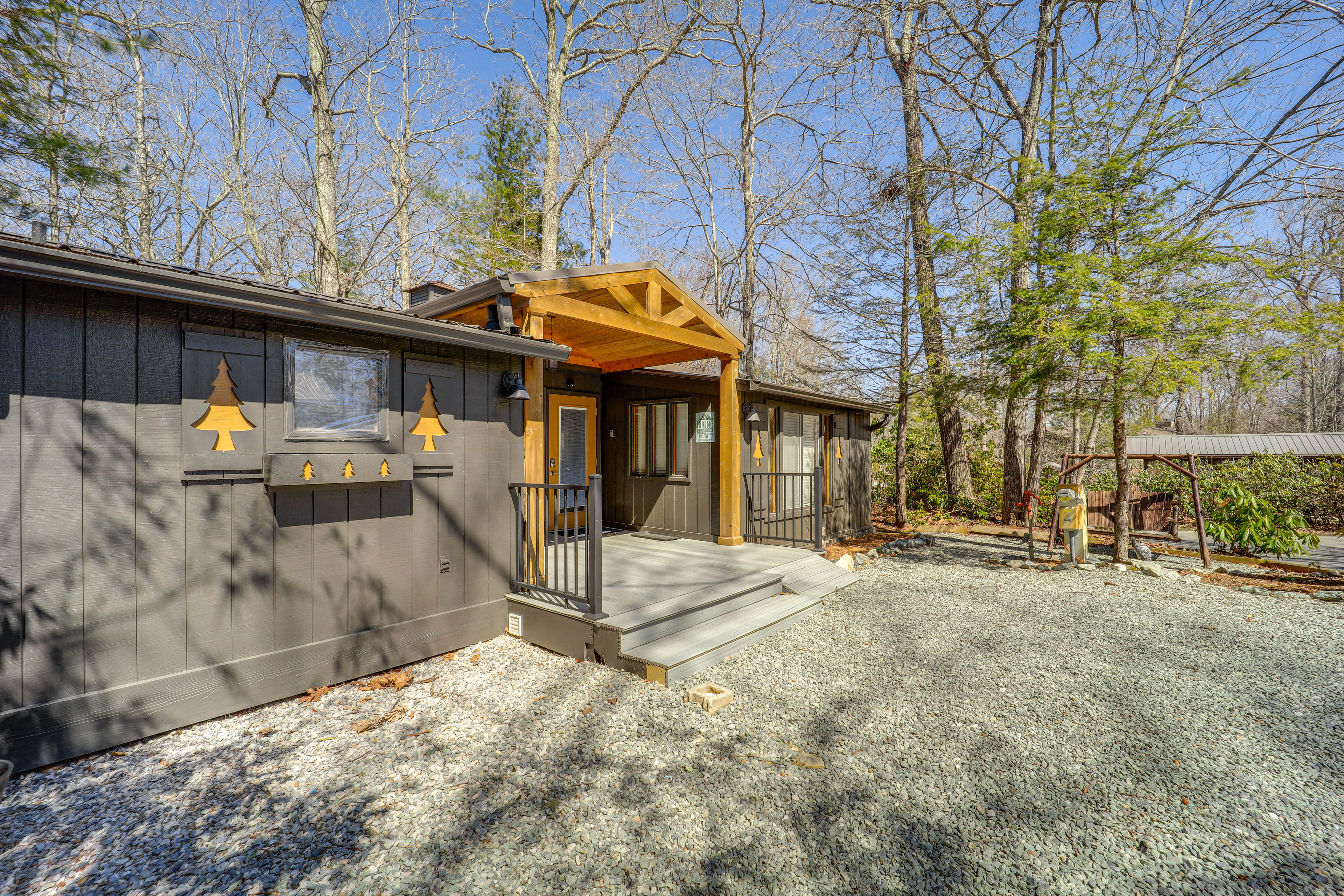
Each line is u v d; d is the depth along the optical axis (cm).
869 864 206
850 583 645
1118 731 307
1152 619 515
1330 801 245
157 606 283
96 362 266
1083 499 743
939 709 334
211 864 202
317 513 344
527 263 1473
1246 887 194
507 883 195
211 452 300
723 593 480
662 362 756
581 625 406
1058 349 662
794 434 891
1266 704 342
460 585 423
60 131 582
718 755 281
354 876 197
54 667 254
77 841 213
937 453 1388
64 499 257
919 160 1188
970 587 637
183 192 1292
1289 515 748
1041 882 197
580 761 275
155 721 281
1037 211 745
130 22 652
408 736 297
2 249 218
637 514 839
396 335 364
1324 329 574
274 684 324
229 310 307
